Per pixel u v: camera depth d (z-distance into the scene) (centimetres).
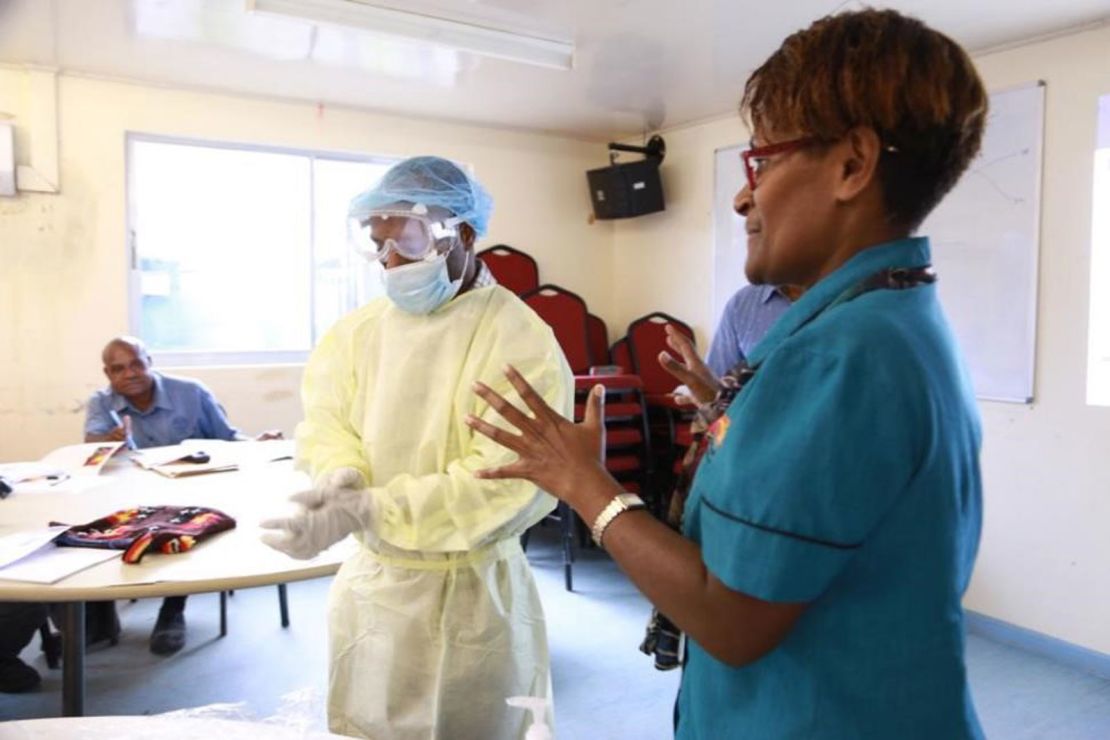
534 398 82
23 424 363
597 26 304
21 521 180
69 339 370
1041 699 269
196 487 218
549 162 492
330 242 441
